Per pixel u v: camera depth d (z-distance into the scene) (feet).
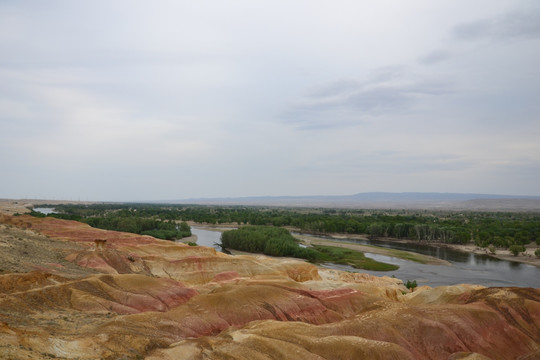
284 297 142.10
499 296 147.95
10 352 55.57
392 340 111.86
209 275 203.92
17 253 149.79
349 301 153.89
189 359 81.46
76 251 192.54
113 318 102.37
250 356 86.79
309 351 96.73
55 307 103.35
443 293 168.14
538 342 126.31
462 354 106.83
